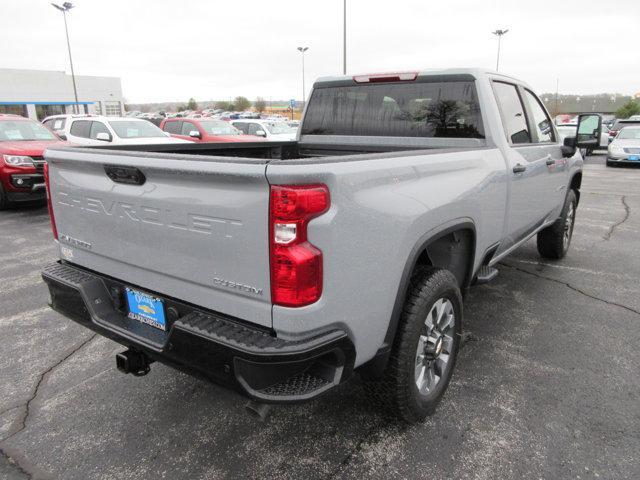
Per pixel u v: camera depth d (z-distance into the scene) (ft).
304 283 6.03
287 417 9.15
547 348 11.73
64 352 11.82
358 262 6.61
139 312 8.05
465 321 13.25
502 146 11.27
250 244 6.19
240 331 6.46
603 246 21.02
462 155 9.52
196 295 7.03
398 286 7.48
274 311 6.19
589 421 8.91
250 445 8.40
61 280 8.66
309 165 5.94
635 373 10.59
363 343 7.07
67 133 39.01
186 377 10.65
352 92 13.04
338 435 8.63
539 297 15.01
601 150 78.23
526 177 12.51
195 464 7.95
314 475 7.68
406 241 7.44
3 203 29.40
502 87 12.16
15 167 28.48
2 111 152.05
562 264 18.39
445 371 9.32
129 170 7.25
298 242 5.95
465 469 7.75
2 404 9.67
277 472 7.75
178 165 6.57
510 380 10.31
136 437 8.64
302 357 6.10
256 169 5.89
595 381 10.26
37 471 7.82
